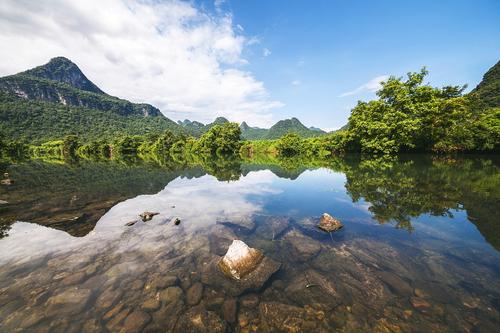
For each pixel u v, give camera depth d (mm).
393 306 4879
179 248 7574
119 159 58562
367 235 8414
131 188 17938
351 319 4570
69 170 31688
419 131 37219
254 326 4488
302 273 6191
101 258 6871
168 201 13766
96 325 4438
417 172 22078
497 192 13883
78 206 12578
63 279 5797
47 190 17031
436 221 9562
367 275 5980
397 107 39344
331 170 27562
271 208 12164
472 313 4637
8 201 13617
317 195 14898
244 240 8250
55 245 7738
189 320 4609
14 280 5730
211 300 5176
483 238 7953
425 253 7012
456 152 41188
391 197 13508
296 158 53375
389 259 6719
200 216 10906
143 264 6574
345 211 11289
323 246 7641
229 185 19172
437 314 4629
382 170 24766
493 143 36844
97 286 5559
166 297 5223
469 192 13992
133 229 9234
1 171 30484
